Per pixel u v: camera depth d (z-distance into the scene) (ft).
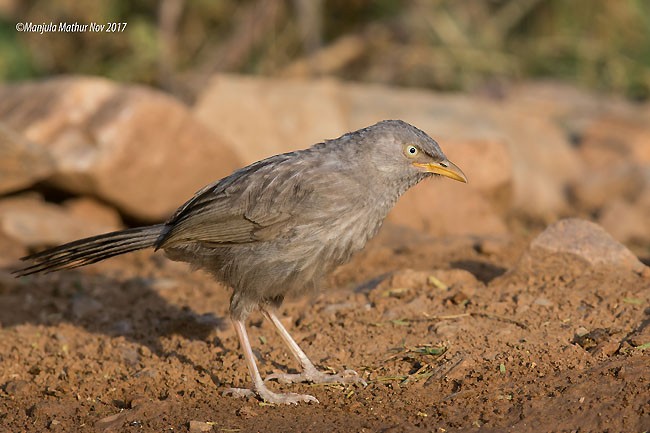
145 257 48.42
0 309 40.04
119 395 31.78
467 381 30.04
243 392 31.07
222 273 32.42
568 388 28.37
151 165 50.62
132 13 80.43
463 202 53.88
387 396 30.19
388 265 43.34
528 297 35.37
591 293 35.19
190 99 76.95
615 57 84.28
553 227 38.09
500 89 80.69
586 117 75.00
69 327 37.91
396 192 32.27
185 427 28.63
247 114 60.39
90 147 49.65
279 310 37.93
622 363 29.22
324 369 32.68
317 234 31.12
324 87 63.41
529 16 85.92
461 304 35.86
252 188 31.71
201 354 34.65
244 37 80.12
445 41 83.66
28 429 29.43
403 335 34.14
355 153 31.65
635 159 68.69
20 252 46.85
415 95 65.87
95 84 51.47
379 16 85.51
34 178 48.85
